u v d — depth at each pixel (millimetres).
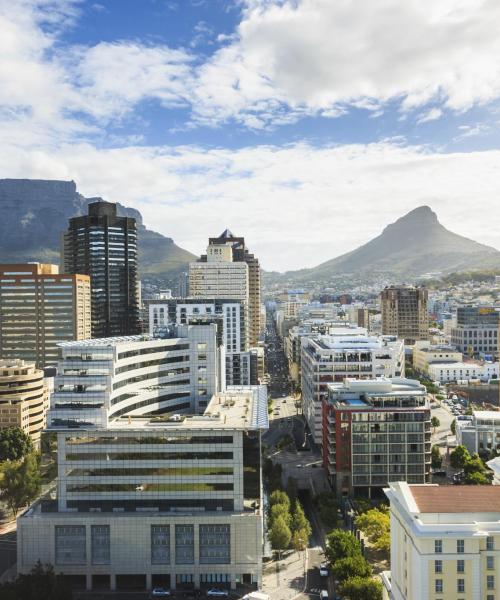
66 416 158375
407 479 198750
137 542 150125
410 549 105125
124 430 155125
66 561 150625
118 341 190500
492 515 103375
